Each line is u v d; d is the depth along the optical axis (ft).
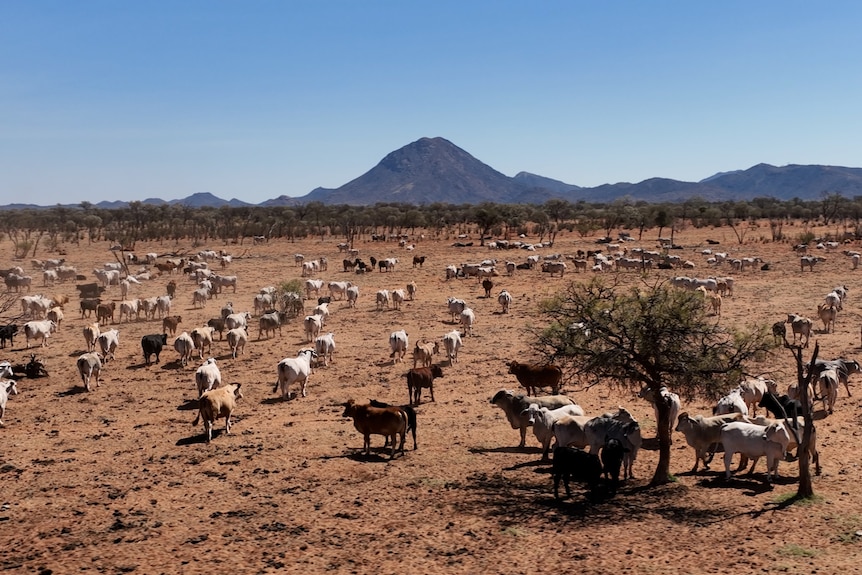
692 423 54.85
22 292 184.65
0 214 535.60
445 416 73.51
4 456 60.39
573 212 524.93
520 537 42.86
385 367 98.17
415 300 166.61
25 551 41.09
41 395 83.87
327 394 83.71
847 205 439.22
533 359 100.63
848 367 80.38
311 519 46.09
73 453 61.36
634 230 396.57
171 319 123.65
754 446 51.13
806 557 37.99
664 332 51.65
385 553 40.70
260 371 96.17
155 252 304.71
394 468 56.75
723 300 155.74
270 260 268.21
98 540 42.73
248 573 38.17
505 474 55.21
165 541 42.55
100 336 102.27
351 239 340.39
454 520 45.80
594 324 53.36
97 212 542.57
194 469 56.59
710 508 46.75
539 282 190.08
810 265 205.77
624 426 54.03
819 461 55.62
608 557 39.45
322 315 132.57
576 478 49.34
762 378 74.54
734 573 36.52
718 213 423.64
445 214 476.95
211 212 544.21
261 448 62.28
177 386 87.81
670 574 36.83
